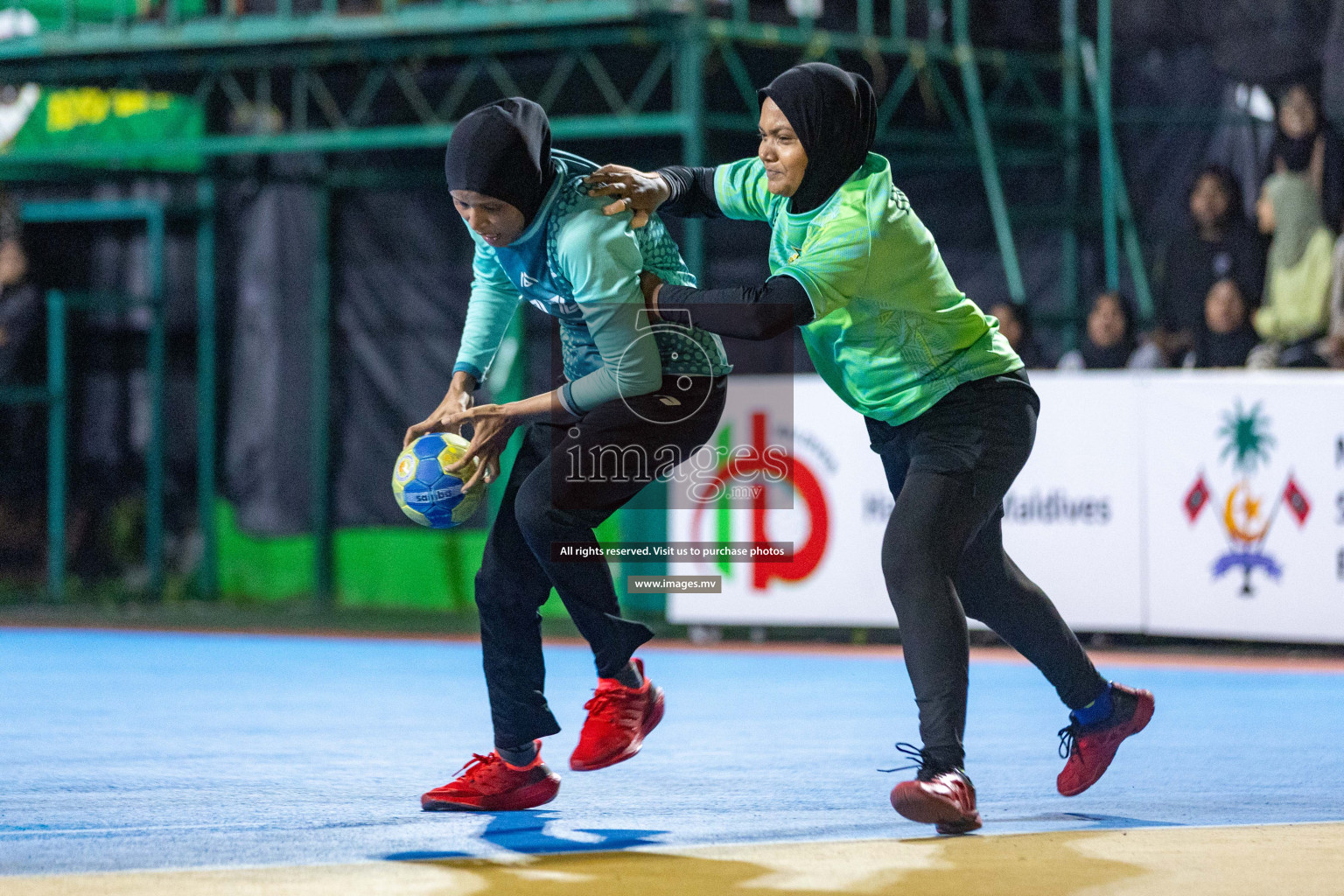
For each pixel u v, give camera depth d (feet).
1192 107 91.61
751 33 81.61
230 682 60.44
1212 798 33.06
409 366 98.99
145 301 100.78
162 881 23.67
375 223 99.40
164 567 102.94
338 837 27.91
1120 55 93.61
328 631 86.48
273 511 100.32
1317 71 85.76
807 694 55.57
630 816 30.48
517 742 30.68
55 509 100.83
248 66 92.02
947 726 27.78
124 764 38.34
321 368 99.86
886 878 24.21
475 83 91.76
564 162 29.12
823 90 27.76
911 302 28.91
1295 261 81.10
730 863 25.31
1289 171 83.15
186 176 98.68
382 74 90.94
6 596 102.01
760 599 73.92
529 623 30.45
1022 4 94.68
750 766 38.04
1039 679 60.18
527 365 95.91
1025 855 26.08
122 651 74.79
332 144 88.22
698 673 63.52
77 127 100.78
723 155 92.68
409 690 57.11
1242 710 50.16
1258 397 65.92
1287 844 27.17
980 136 90.53
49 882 23.58
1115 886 23.59
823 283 27.07
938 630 27.91
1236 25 88.79
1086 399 68.90
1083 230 94.68
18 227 101.55
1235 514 66.33
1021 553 70.03
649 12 78.28
